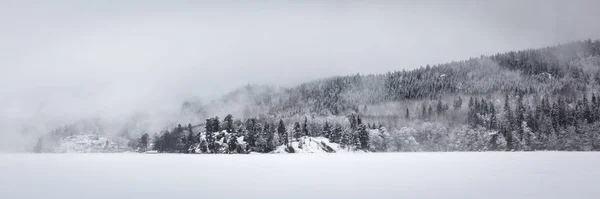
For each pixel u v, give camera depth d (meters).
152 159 81.62
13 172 44.78
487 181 32.91
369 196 25.61
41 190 28.98
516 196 24.91
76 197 25.67
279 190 28.64
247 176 39.06
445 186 29.92
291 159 78.06
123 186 31.08
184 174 41.69
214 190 28.64
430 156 88.12
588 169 44.00
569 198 24.03
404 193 26.66
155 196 26.00
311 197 25.47
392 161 65.62
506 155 88.38
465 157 79.62
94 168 51.75
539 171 41.75
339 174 40.72
